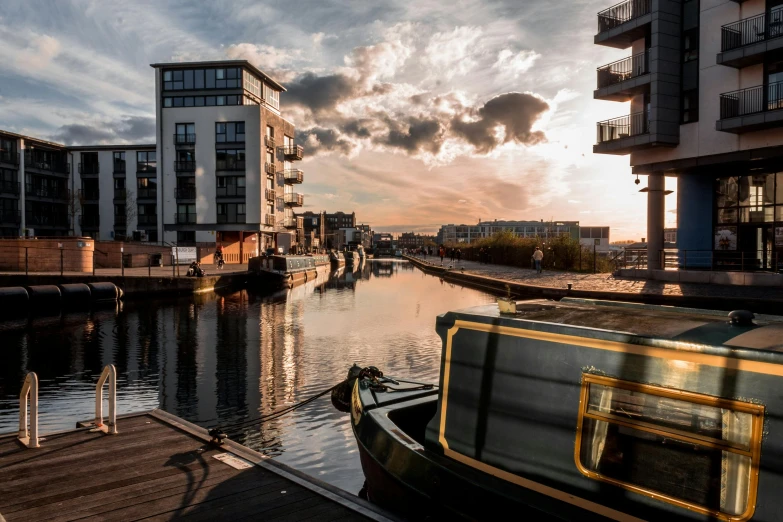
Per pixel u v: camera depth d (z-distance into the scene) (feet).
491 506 12.76
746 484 9.23
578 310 15.03
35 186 186.80
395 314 70.23
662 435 10.34
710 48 83.61
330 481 20.83
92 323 62.64
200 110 170.60
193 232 173.37
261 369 39.06
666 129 86.48
